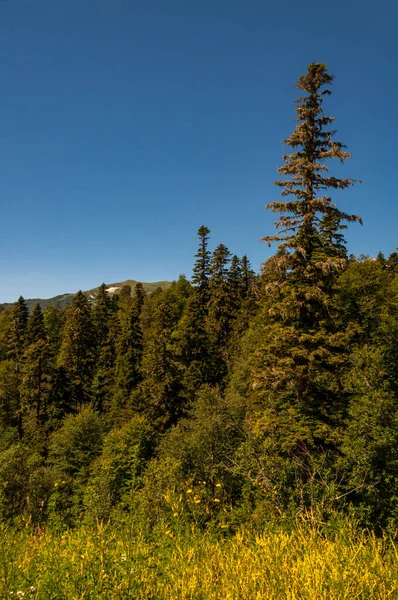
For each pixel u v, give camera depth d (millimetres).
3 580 3963
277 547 5211
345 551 4969
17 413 44625
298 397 15664
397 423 12156
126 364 47719
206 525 7023
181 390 35219
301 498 7312
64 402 44812
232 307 52906
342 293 24281
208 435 19109
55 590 3891
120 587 3967
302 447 13836
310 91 16766
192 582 4117
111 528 6281
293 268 16828
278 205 16328
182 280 83250
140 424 31531
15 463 20750
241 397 30016
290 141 16469
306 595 3855
